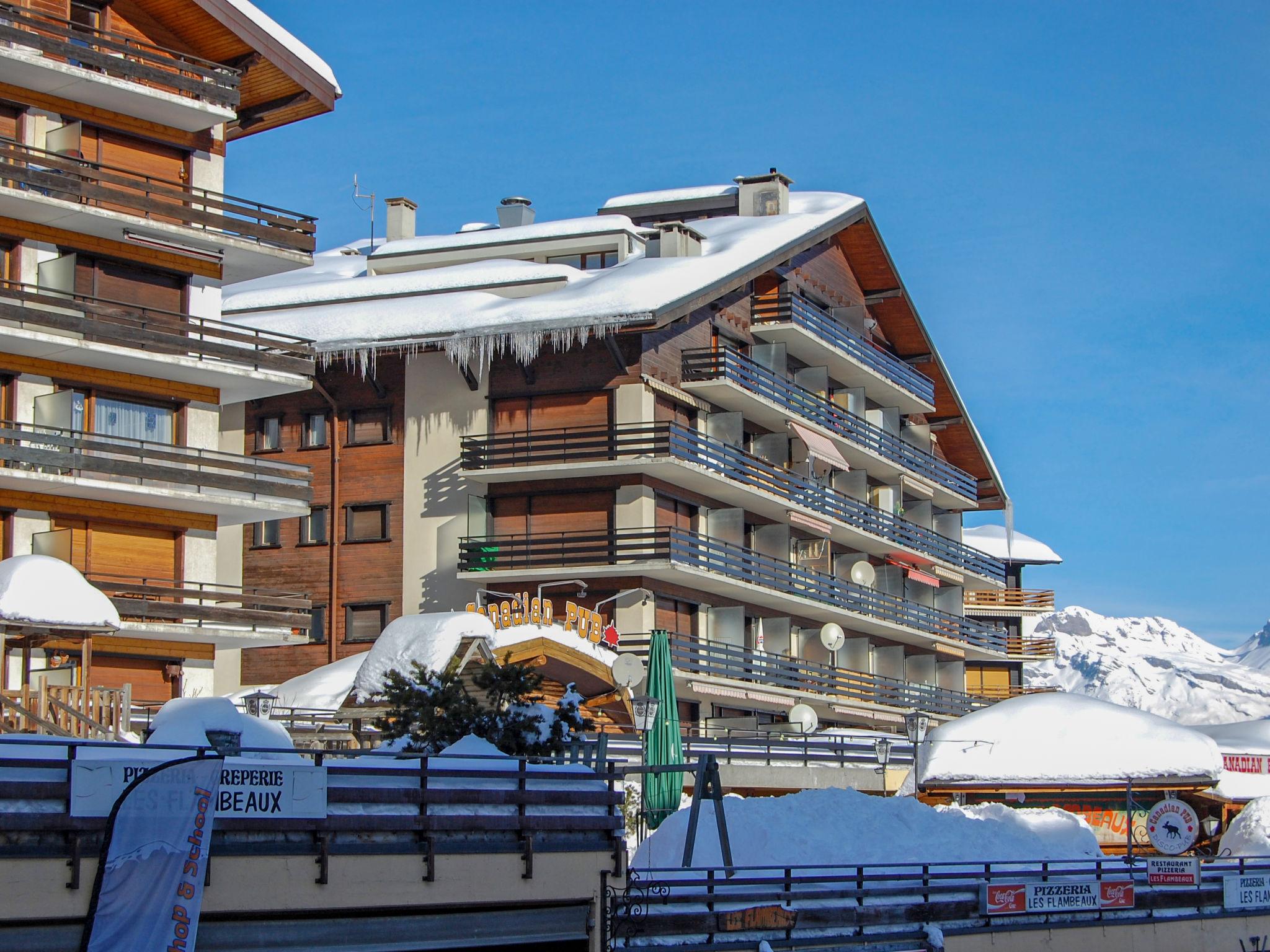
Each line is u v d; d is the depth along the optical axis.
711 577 51.09
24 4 37.03
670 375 51.53
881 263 64.19
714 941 23.38
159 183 38.22
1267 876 32.22
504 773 22.09
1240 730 49.19
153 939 17.70
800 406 57.38
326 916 20.03
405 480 51.56
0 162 35.94
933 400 68.81
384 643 36.09
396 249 60.12
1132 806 39.12
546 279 53.25
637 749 39.31
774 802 29.73
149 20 39.31
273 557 52.66
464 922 21.44
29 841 17.53
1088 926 28.25
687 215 68.12
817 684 57.50
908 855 29.02
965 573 71.31
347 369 52.59
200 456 38.81
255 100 41.81
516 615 41.94
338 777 20.47
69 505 37.28
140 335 37.28
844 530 60.25
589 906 22.73
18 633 28.58
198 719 21.47
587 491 50.25
